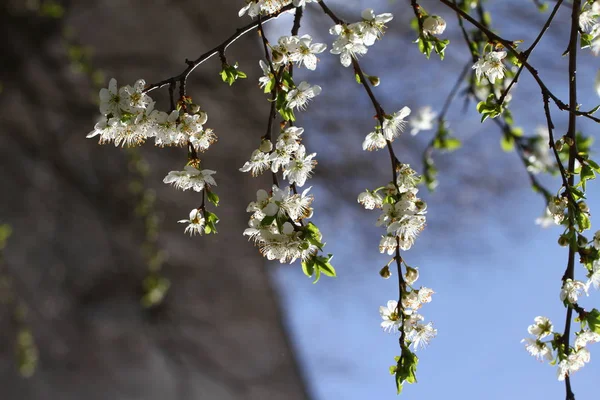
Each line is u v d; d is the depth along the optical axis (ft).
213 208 24.36
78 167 22.11
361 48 5.32
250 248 26.45
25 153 21.34
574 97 5.34
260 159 5.08
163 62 22.27
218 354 25.61
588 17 5.65
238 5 23.89
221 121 23.63
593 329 4.98
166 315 24.26
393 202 5.22
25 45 19.77
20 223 21.39
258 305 27.32
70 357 22.40
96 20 20.79
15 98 20.38
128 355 23.65
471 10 8.69
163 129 5.12
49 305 21.98
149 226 15.03
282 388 27.55
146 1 21.93
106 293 23.24
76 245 22.47
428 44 5.46
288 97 5.10
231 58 23.22
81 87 20.89
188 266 24.63
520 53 5.42
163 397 23.89
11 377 21.06
